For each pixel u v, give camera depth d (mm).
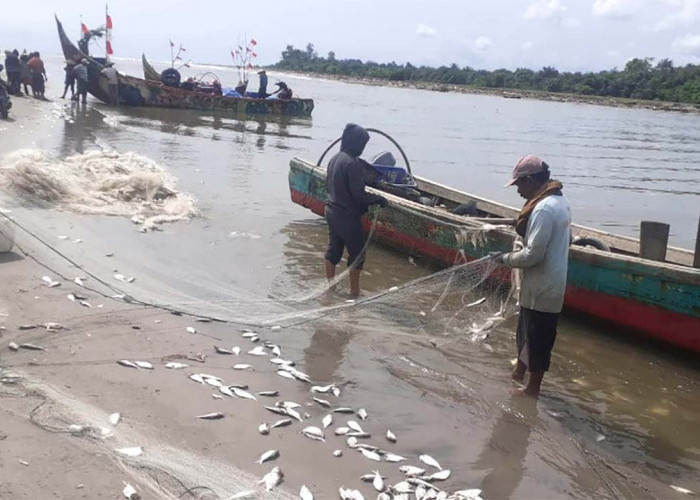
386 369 5637
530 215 5094
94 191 10133
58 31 26219
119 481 3463
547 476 4285
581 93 98500
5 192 9117
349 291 7469
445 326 6762
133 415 4203
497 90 102062
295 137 22453
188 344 5500
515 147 27531
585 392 5633
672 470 4512
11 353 4820
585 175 21297
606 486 4242
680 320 6211
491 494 4008
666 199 17734
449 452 4438
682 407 5465
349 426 4527
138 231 8750
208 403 4531
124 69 83312
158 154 15797
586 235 8719
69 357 4914
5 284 6172
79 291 6305
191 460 3787
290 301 6938
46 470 3461
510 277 6977
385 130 29969
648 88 92188
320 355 5742
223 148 18125
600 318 6953
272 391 4879
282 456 4020
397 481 3939
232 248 8641
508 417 5043
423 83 115938
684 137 38750
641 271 6434
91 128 19094
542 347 5266
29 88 31266
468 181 17938
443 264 8289
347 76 131875
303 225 10273
